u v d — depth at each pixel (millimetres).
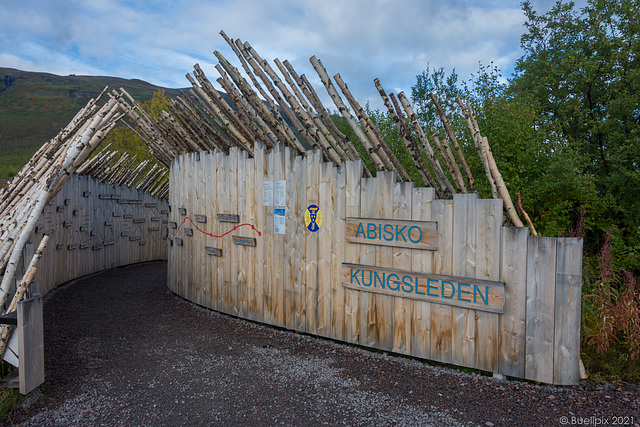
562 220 6207
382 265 4352
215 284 6262
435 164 4363
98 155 9180
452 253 3920
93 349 4535
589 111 7719
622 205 6559
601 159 7211
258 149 5562
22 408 3143
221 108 5680
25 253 3799
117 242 10680
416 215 4129
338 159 4715
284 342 4793
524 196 6047
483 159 4047
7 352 3287
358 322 4539
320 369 3955
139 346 4660
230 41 5203
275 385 3594
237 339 4914
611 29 7625
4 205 4844
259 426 2900
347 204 4609
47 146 5574
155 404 3240
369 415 3062
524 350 3588
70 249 8430
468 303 3797
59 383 3607
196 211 6742
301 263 5035
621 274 5461
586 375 3668
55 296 7059
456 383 3629
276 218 5312
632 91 7172
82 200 8922
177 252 7375
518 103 6566
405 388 3527
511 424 2938
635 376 3697
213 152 6359
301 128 4934
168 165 8461
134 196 11477
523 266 3590
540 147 6254
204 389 3516
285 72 4871
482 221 3762
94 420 2996
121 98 6883
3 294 3350
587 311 4402
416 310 4137
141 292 7730
